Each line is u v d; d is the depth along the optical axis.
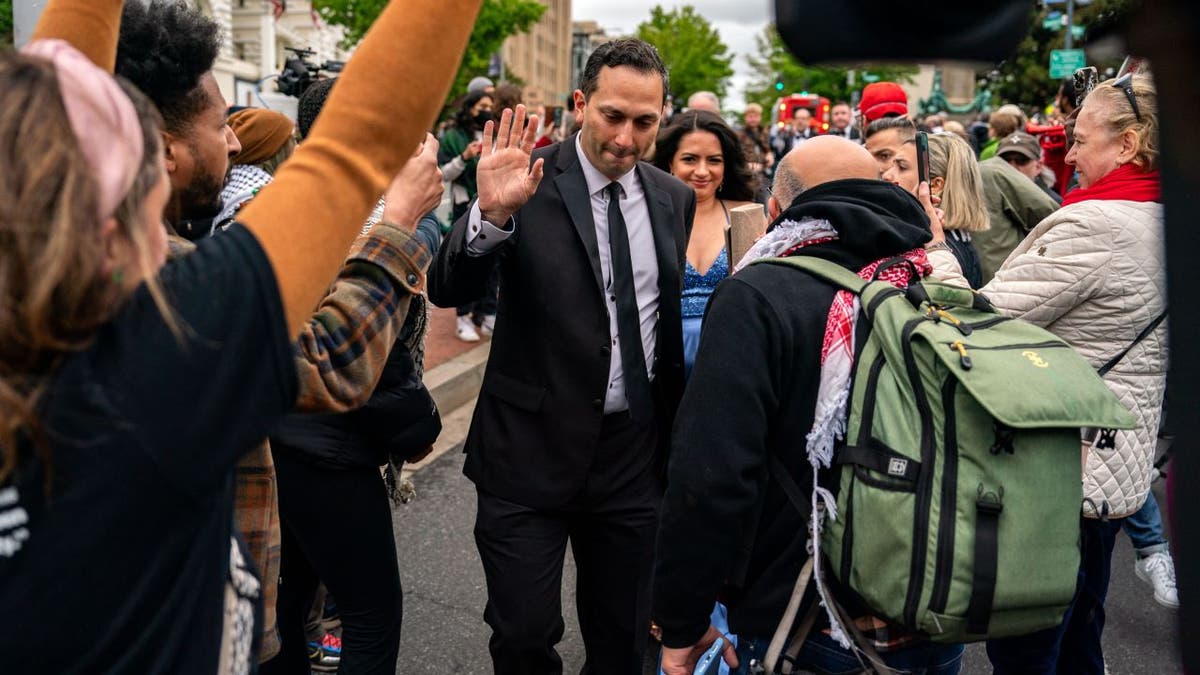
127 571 0.83
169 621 0.86
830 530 1.70
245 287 0.87
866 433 1.64
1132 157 2.37
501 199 2.18
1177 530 0.68
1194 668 0.67
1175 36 0.65
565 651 3.33
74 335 0.80
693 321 3.24
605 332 2.41
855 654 1.75
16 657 0.80
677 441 1.78
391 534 2.37
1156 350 2.38
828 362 1.72
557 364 2.41
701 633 1.83
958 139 3.41
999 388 1.52
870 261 1.83
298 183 0.95
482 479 2.47
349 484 2.24
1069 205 2.48
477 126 7.20
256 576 1.10
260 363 0.88
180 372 0.83
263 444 1.61
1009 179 4.28
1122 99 2.37
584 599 2.64
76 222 0.77
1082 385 1.57
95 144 0.81
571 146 2.54
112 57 1.21
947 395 1.58
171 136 1.52
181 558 0.87
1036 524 1.54
